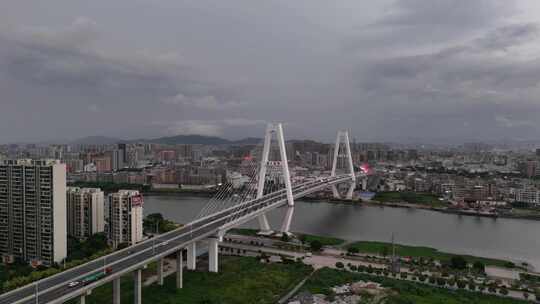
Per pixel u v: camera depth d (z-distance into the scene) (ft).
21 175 624.18
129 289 492.54
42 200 612.70
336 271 580.30
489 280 567.59
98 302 453.17
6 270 585.63
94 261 440.45
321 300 472.03
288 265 604.49
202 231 572.10
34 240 622.54
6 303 336.08
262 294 487.20
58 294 358.64
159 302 455.22
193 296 474.49
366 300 473.67
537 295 490.08
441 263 636.89
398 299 470.80
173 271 568.41
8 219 639.35
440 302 469.98
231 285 512.63
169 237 537.65
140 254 461.78
